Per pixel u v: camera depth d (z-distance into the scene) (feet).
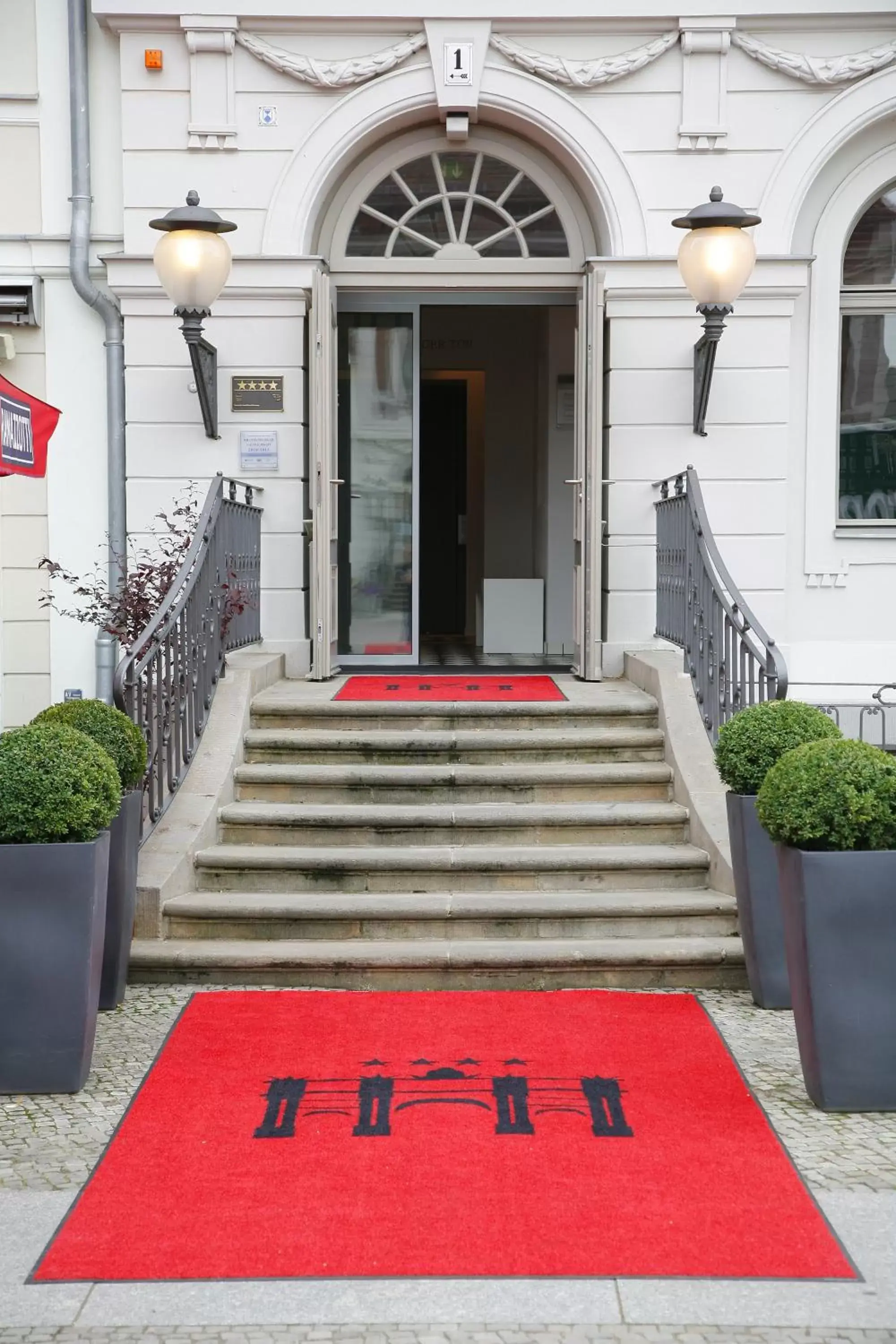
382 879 20.99
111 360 29.45
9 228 29.53
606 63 28.68
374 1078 15.74
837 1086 14.82
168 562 26.48
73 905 15.30
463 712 24.84
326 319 28.45
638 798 23.26
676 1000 18.60
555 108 28.94
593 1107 14.96
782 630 29.40
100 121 29.43
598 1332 10.68
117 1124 14.55
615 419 29.19
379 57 28.66
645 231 29.07
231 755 23.16
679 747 23.30
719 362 29.01
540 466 40.70
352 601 32.42
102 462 29.84
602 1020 17.71
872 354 30.19
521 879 21.06
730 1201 12.80
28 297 29.43
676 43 28.84
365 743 23.79
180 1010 18.07
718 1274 11.49
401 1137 14.19
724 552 29.27
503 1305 11.02
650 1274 11.48
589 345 28.55
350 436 32.09
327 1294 11.18
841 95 28.73
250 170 28.96
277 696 26.11
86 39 29.04
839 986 14.76
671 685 24.79
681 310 29.01
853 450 30.30
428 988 19.02
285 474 29.30
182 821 21.48
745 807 18.02
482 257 30.53
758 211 28.94
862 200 29.40
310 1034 17.16
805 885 14.74
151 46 28.73
